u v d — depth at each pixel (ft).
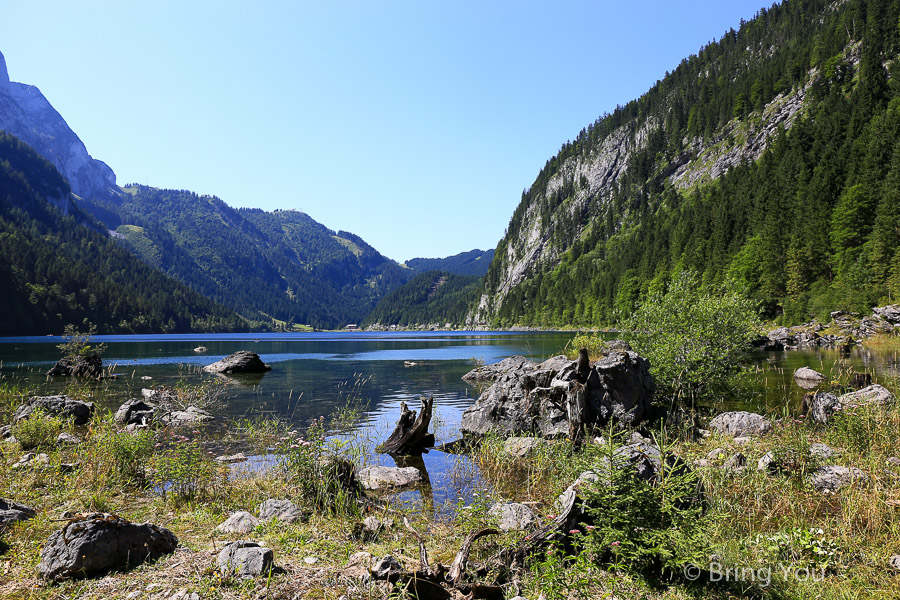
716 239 370.12
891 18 525.34
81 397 72.08
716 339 52.49
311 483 27.66
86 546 15.75
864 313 208.54
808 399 48.88
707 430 45.83
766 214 338.54
